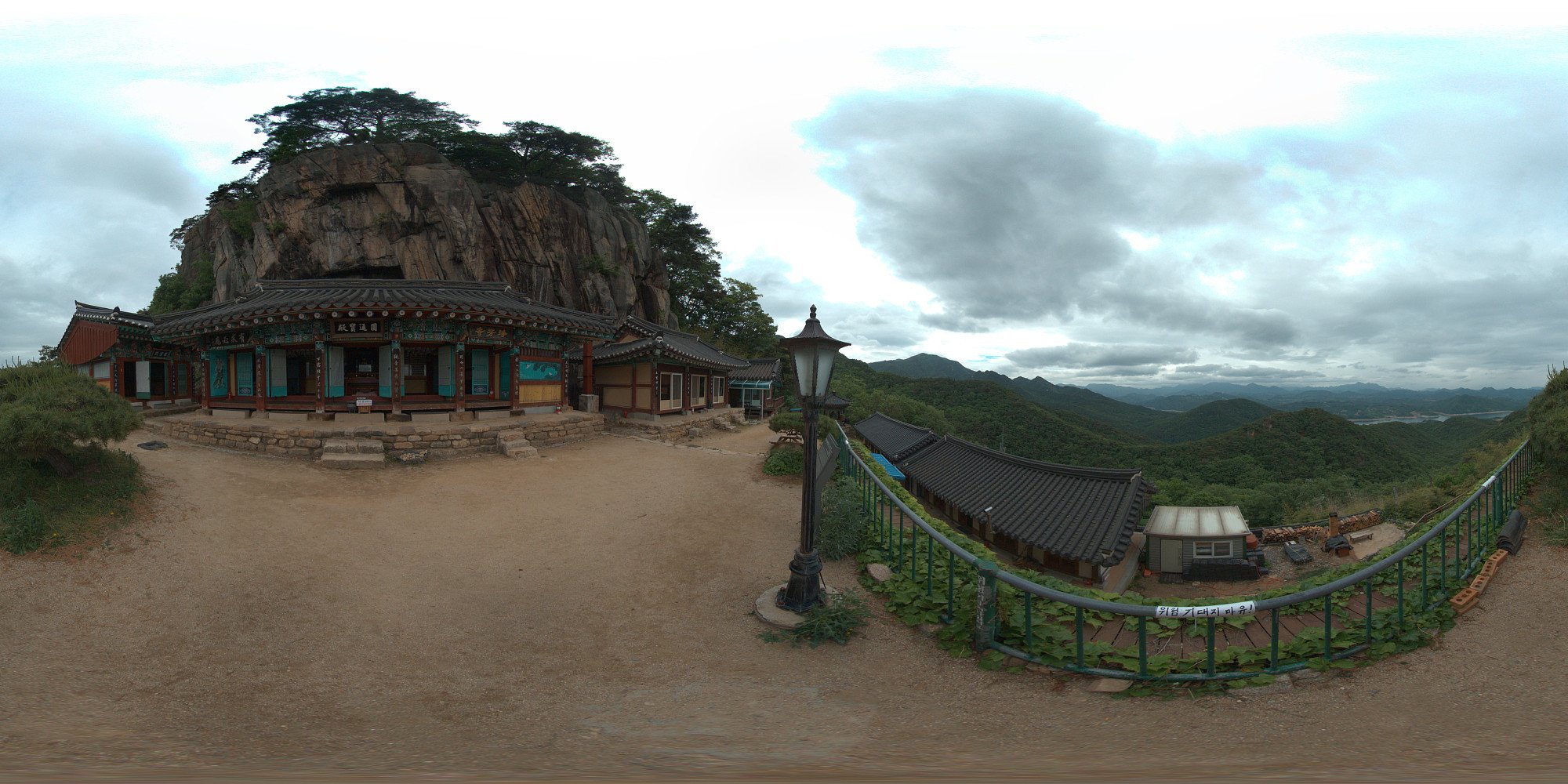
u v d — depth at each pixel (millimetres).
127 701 4738
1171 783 3205
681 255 51094
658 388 20891
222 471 11266
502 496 11188
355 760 3781
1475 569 6238
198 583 6945
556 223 35875
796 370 6516
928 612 6184
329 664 5480
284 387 15727
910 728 4195
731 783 3346
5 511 7508
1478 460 14961
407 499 10680
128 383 19047
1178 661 4797
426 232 31516
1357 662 4641
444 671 5379
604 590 7305
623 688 5047
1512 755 3414
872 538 8414
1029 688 4734
